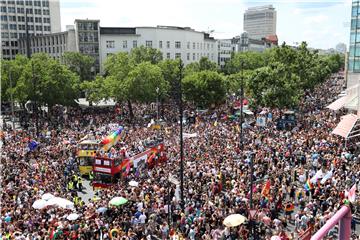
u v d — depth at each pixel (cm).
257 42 19662
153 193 2450
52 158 3475
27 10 15775
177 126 4897
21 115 6712
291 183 2625
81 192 3055
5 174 2720
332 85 12156
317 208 2123
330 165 2841
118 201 2145
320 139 3712
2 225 1867
